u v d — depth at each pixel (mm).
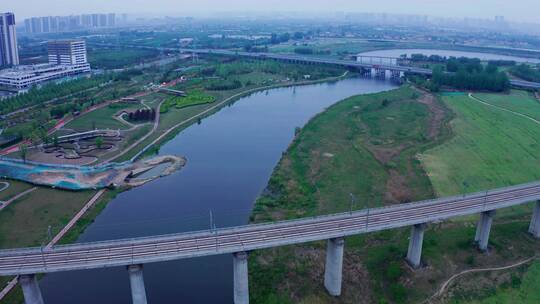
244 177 177500
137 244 95625
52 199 151625
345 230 100000
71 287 106875
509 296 101625
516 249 118125
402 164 179750
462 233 124750
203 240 96500
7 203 147125
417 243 108312
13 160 183000
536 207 122000
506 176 168375
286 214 142375
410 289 103688
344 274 110000
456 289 103000
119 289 106250
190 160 196250
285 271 111562
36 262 89375
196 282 108750
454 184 160750
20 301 100750
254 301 102062
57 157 189250
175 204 152375
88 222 139000
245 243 95000
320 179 168875
